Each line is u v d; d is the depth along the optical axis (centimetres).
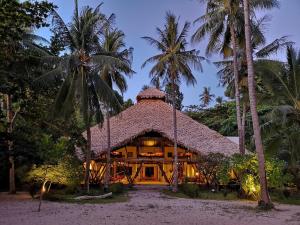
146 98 4044
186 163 3416
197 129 3609
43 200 2083
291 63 2292
